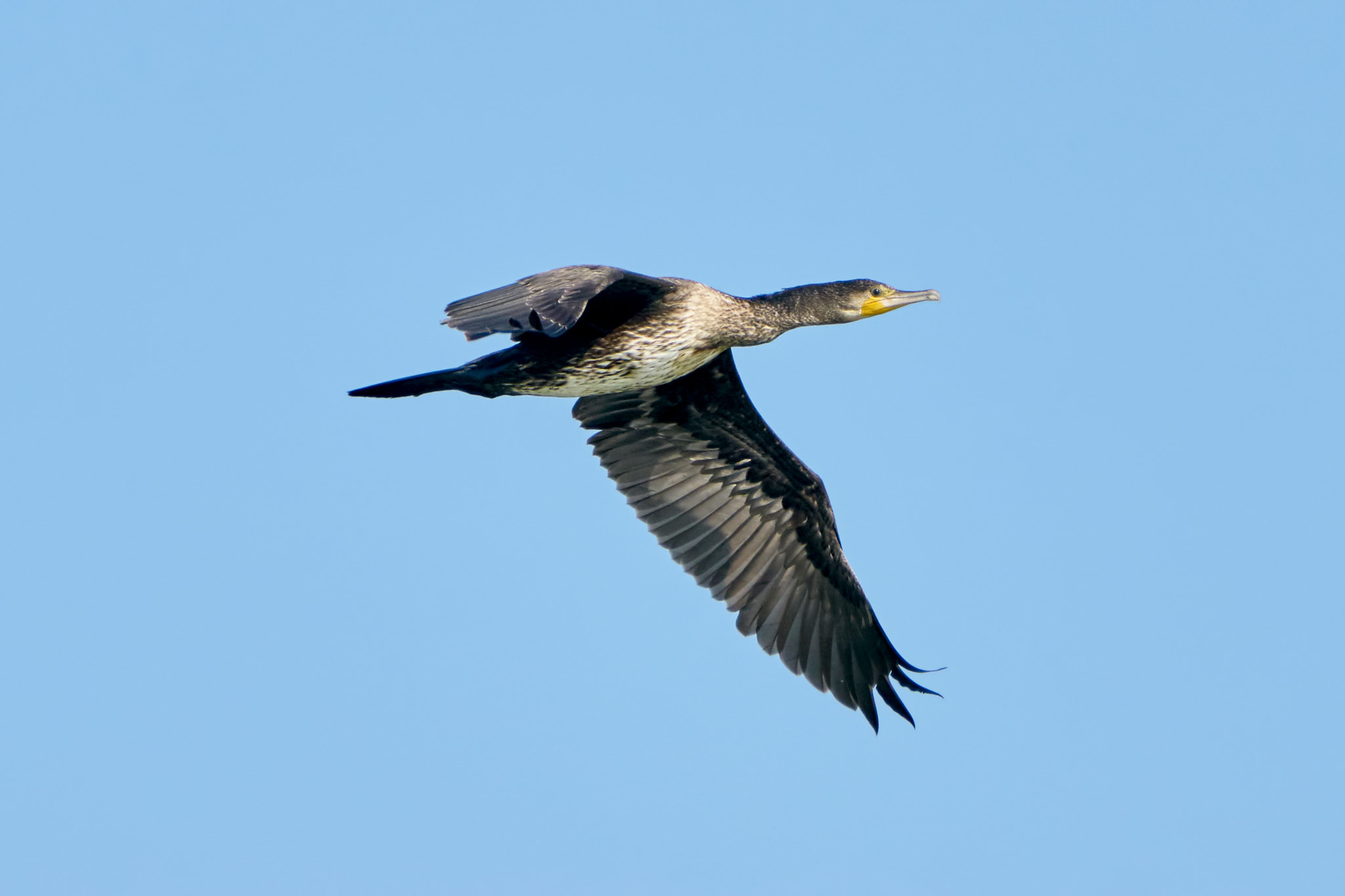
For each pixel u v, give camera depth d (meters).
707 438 17.16
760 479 17.22
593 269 13.67
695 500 17.34
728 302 16.12
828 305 16.80
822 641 17.00
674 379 16.14
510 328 12.17
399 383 15.25
